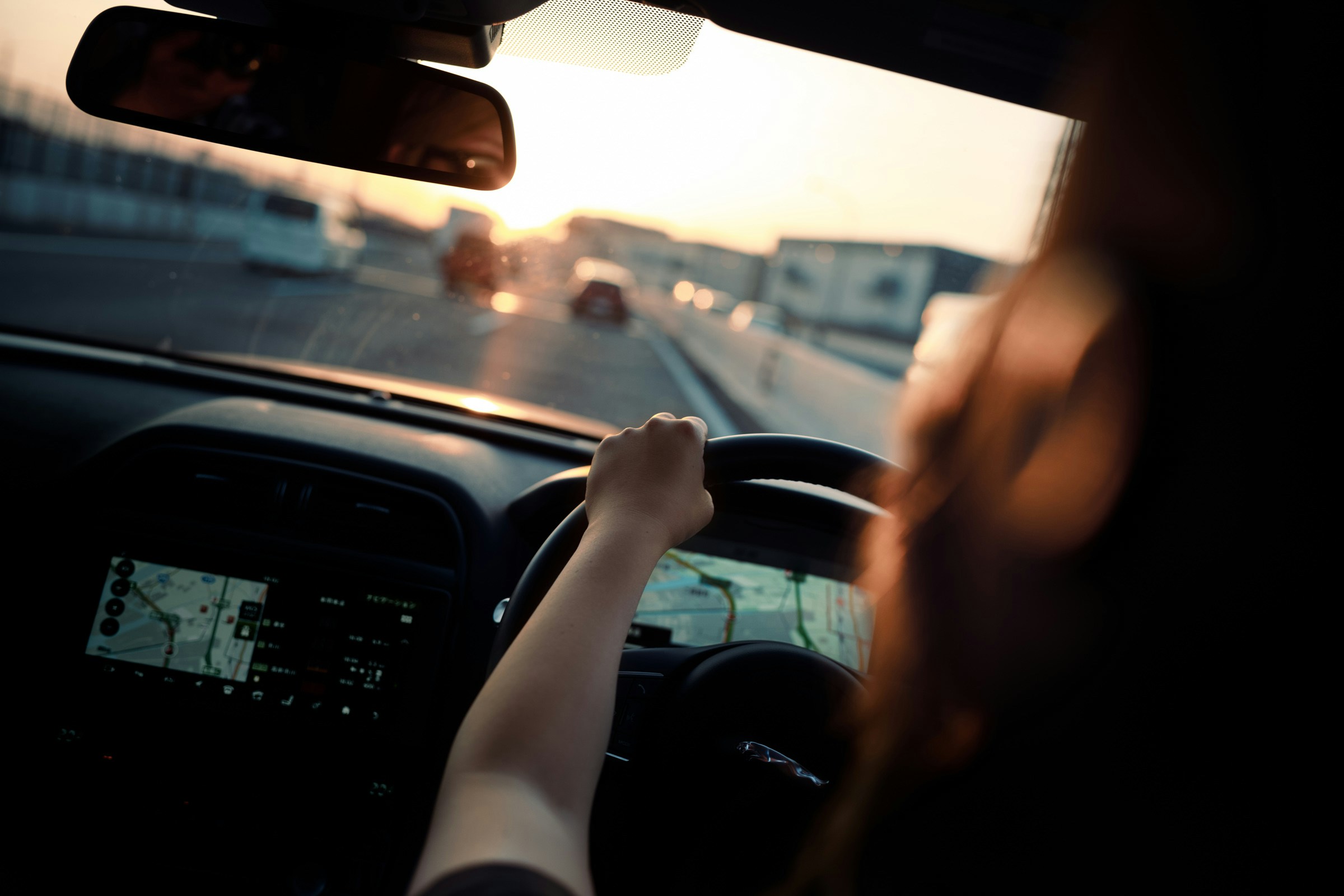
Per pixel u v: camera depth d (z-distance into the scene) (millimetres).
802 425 4500
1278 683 344
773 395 6418
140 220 13141
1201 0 361
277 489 1821
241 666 1736
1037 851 408
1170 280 353
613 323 7934
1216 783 356
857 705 527
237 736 1742
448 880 391
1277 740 344
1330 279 341
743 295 20422
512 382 3436
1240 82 351
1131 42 379
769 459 1044
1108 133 378
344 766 1736
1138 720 373
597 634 539
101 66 1634
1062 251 390
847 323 13688
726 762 916
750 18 1660
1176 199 355
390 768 1736
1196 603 355
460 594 1764
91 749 1745
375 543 1820
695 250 24891
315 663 1732
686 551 1755
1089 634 380
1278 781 343
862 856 468
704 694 948
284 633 1742
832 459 1041
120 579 1771
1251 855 349
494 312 7434
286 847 1730
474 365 3910
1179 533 354
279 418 1994
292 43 1593
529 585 1046
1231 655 351
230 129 1671
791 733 954
